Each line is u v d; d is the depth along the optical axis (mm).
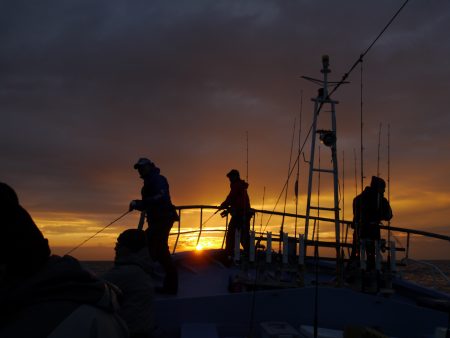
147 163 6738
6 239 1305
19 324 1240
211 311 6105
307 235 7520
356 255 7207
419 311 6336
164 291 6723
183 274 8500
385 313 6316
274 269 6957
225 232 9367
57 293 1358
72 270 1429
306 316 6234
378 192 7148
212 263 9164
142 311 4082
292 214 8430
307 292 6316
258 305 6195
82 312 1356
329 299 6312
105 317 1462
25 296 1291
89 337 1326
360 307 6316
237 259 7094
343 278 6965
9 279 1333
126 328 1639
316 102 7918
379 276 6812
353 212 7445
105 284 1582
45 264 1399
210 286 7500
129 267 4164
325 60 7984
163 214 6605
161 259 6648
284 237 6922
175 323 5996
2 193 1355
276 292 6254
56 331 1252
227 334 6047
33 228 1394
